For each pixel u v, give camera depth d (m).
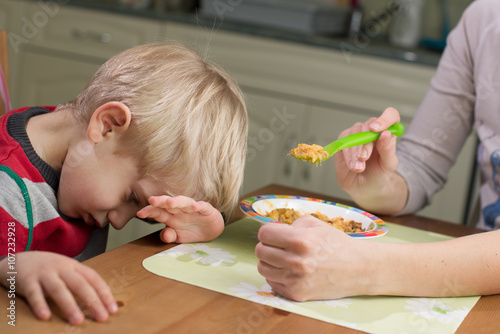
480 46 1.16
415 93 2.08
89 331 0.52
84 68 2.45
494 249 0.72
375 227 0.86
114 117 0.78
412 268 0.68
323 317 0.61
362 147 0.95
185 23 2.29
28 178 0.81
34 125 0.87
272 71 2.22
